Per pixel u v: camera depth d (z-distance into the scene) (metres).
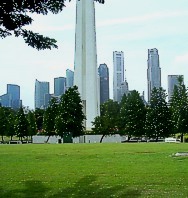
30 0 8.98
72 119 86.75
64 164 26.25
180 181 17.73
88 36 99.19
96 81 99.25
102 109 122.94
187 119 86.00
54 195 14.67
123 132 92.81
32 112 111.50
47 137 94.19
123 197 14.11
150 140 92.94
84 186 16.69
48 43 10.04
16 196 14.52
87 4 99.06
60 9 9.42
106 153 36.84
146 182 17.56
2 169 23.38
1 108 106.69
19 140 107.12
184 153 34.03
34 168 23.86
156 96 89.88
